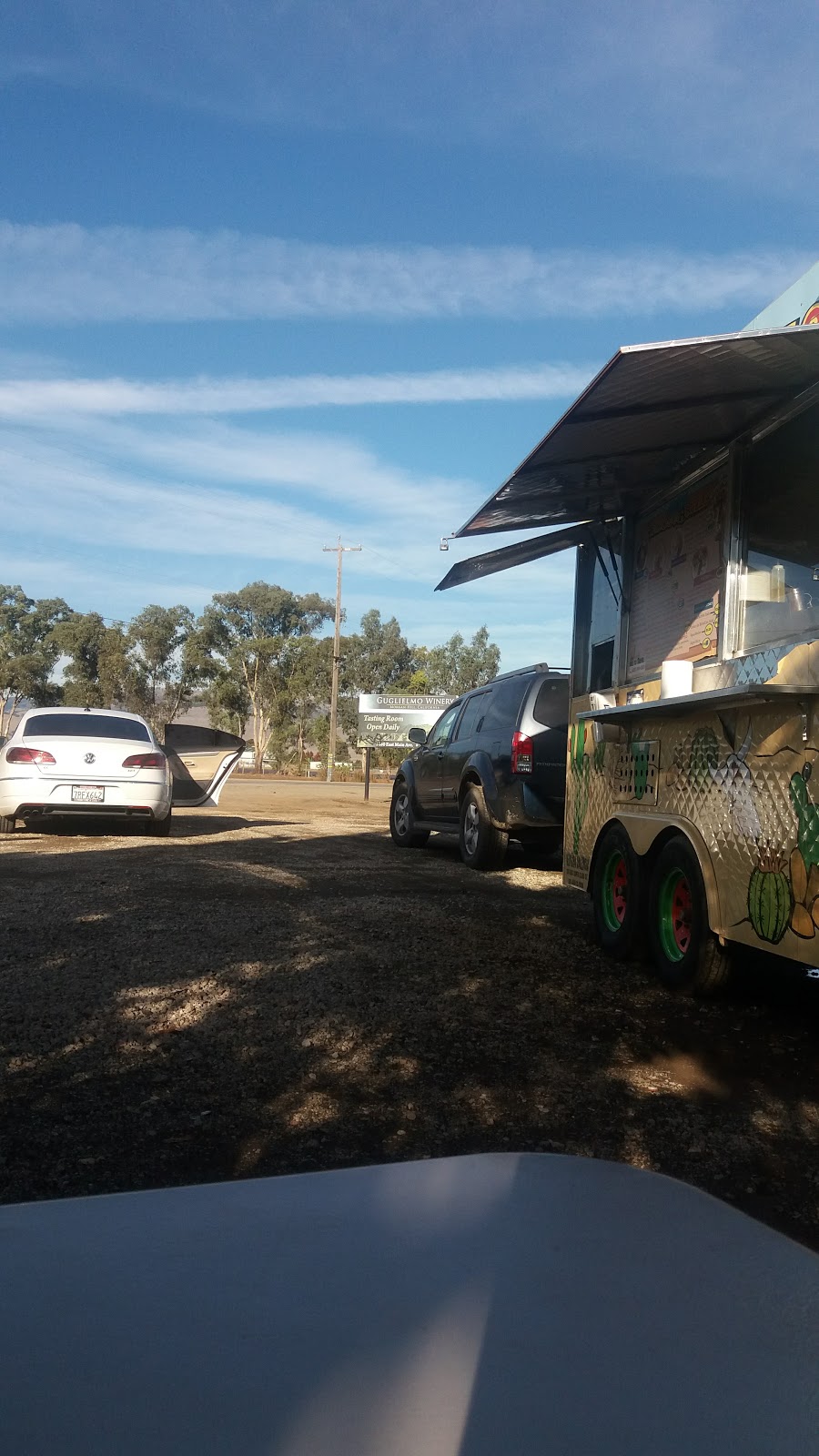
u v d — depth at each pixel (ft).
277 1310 2.71
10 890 24.47
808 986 18.16
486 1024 15.31
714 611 18.04
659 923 18.16
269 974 17.38
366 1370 2.41
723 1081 13.42
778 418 16.16
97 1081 12.58
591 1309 2.83
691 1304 2.90
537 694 31.55
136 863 29.99
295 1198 3.59
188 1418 2.19
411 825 39.34
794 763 14.12
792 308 17.54
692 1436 2.26
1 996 15.75
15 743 37.27
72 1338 2.54
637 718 19.40
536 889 28.68
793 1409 2.39
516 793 30.99
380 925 21.56
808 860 13.69
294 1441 2.12
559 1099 12.54
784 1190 10.35
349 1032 14.66
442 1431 2.18
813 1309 2.93
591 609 23.68
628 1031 15.35
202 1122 11.47
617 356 13.41
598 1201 3.68
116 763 37.06
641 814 19.21
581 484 20.06
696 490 19.01
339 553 154.10
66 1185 9.80
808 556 15.17
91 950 18.63
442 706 82.64
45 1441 2.10
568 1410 2.31
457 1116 11.92
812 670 13.83
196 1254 3.08
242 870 28.96
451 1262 3.08
